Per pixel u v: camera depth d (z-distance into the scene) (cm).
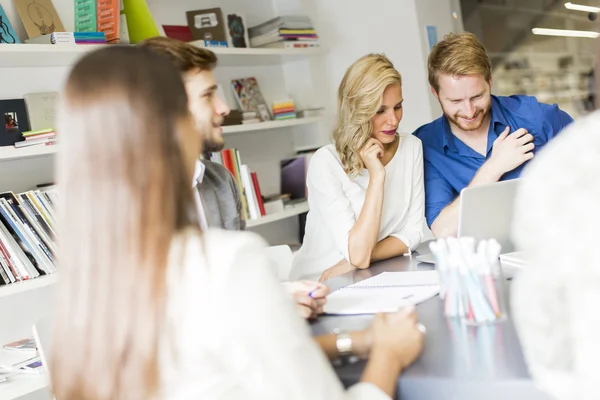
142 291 89
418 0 425
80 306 90
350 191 238
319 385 97
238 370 94
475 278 134
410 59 428
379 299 161
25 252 270
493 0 463
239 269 96
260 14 435
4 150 267
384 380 113
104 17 305
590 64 442
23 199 271
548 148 83
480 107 238
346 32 445
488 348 121
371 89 225
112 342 89
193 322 93
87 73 93
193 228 97
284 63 442
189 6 389
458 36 238
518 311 86
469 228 189
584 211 76
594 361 76
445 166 258
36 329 180
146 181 90
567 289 78
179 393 93
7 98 298
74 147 92
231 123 371
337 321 149
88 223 90
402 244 228
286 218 428
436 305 151
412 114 435
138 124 91
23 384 254
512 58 465
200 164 209
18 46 269
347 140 231
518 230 85
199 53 182
